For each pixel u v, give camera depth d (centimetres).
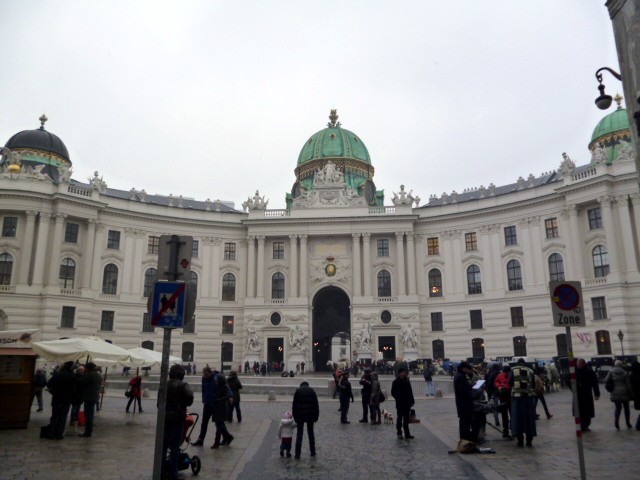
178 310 1013
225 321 6662
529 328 5828
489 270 6228
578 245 5494
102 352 2183
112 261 6225
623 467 1248
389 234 6731
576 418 1077
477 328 6184
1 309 5362
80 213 5941
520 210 6094
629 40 1252
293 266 6662
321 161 7712
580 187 5456
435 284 6581
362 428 2072
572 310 1149
